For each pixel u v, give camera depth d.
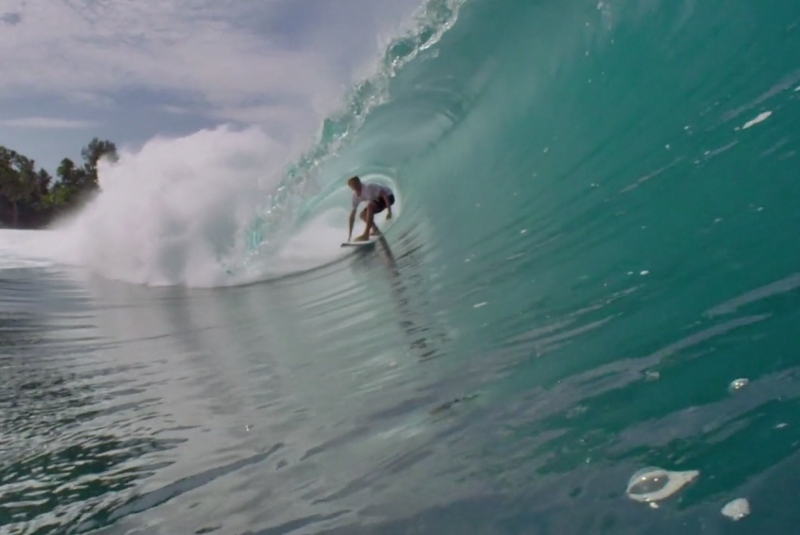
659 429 2.60
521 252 5.83
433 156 10.27
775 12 5.38
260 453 3.66
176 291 10.42
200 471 3.61
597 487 2.40
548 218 6.18
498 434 3.02
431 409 3.56
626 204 5.26
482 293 5.34
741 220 4.00
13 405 5.35
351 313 6.57
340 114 11.05
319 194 11.55
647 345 3.28
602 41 7.09
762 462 2.21
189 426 4.34
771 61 5.25
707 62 5.88
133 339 7.52
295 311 7.57
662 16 6.38
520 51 8.30
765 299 3.18
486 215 7.44
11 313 9.45
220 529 2.95
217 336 7.14
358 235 10.99
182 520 3.10
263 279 10.11
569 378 3.29
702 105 5.61
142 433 4.35
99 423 4.68
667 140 5.63
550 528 2.29
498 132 8.59
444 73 9.37
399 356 4.66
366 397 4.07
